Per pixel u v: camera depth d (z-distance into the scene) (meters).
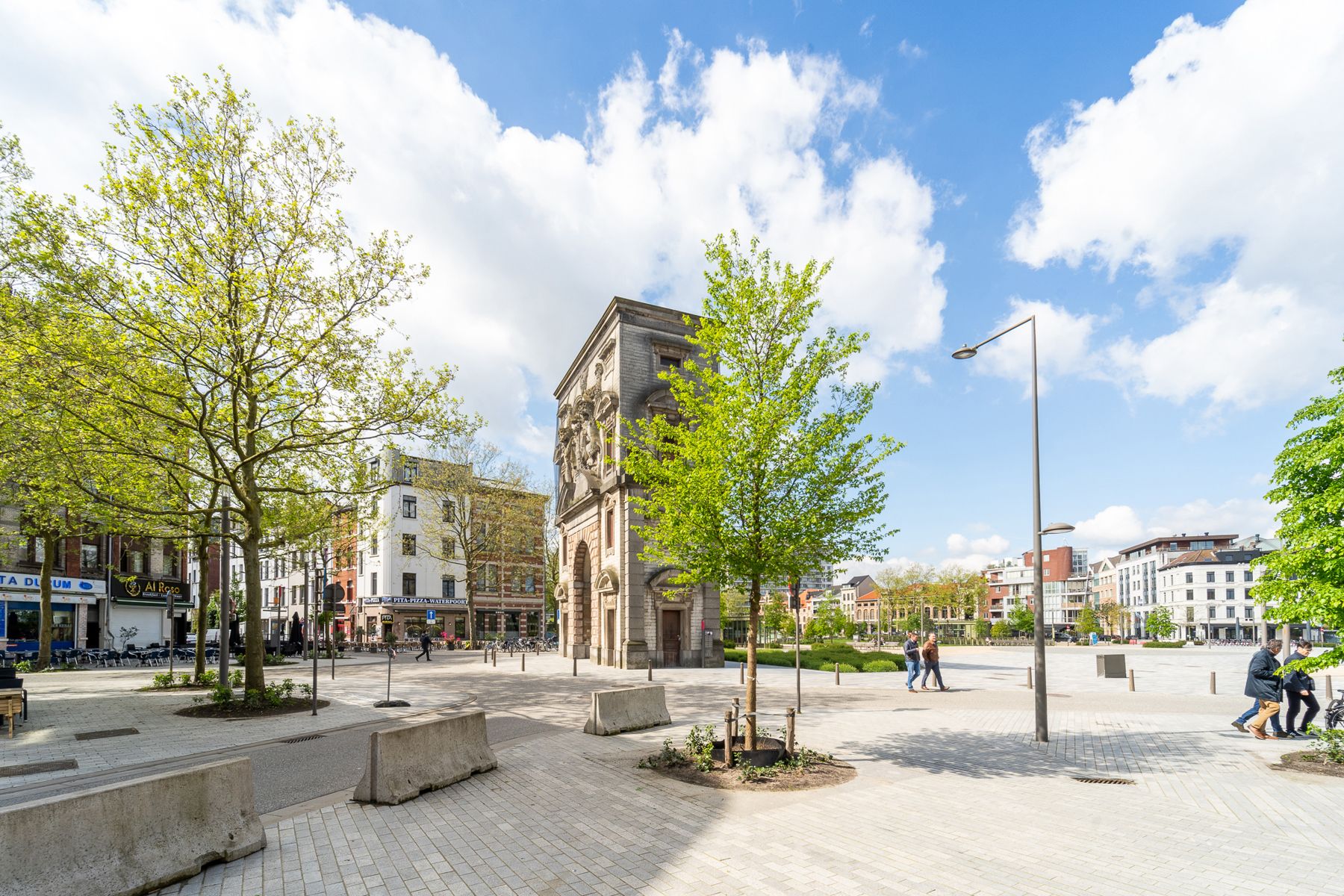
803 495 10.34
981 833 6.91
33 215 13.20
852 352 10.58
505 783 8.83
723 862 6.11
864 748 11.42
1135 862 6.12
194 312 14.54
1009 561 141.25
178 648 35.75
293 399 16.34
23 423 14.20
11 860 4.48
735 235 10.73
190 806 5.84
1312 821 7.38
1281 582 10.09
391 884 5.56
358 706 16.52
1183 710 16.45
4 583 31.97
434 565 58.84
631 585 29.17
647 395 30.89
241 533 24.23
